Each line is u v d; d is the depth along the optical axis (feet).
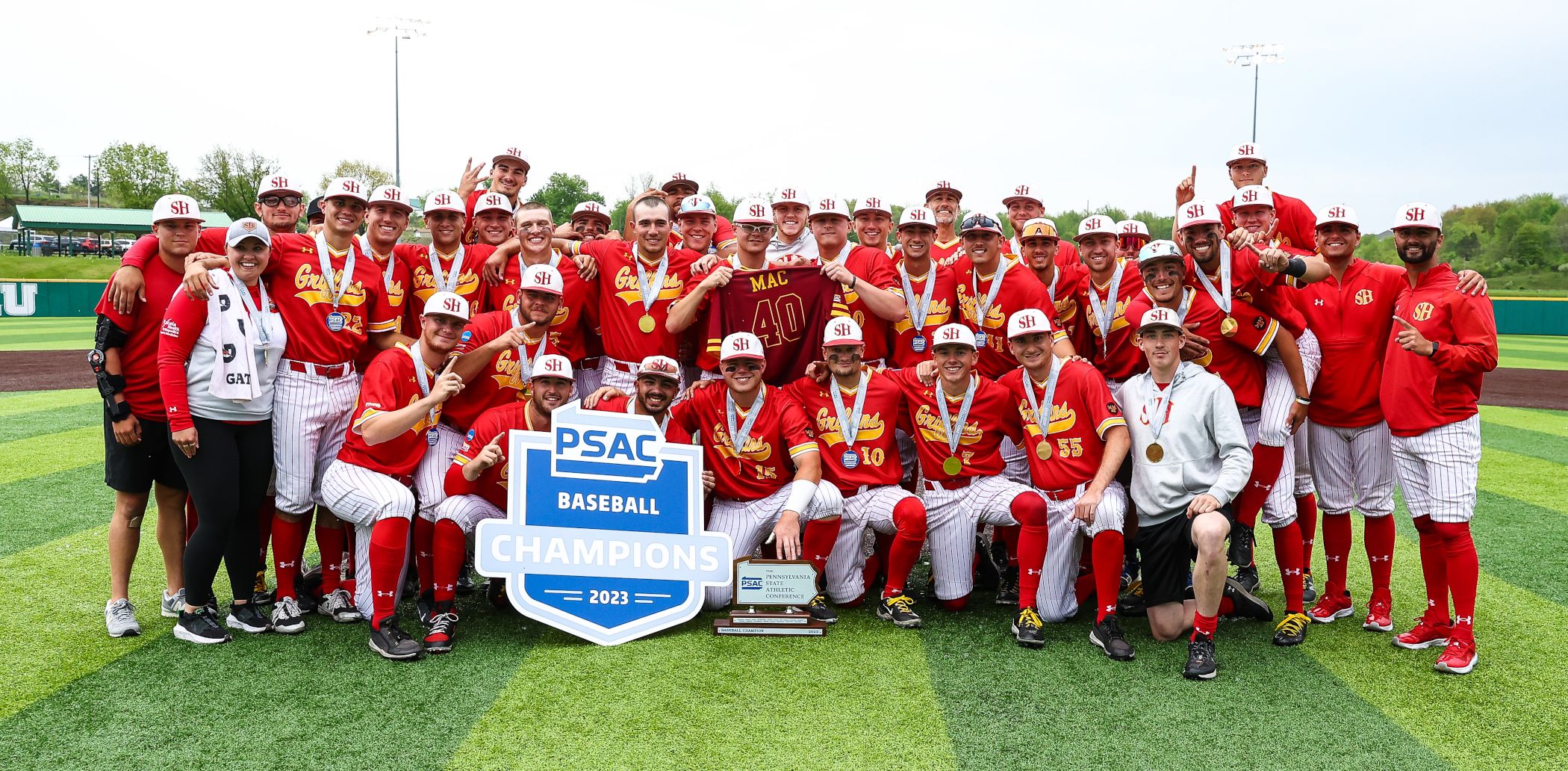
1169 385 18.83
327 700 15.44
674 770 13.30
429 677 16.48
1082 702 15.87
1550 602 21.21
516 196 28.07
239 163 206.80
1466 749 14.30
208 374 17.42
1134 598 20.93
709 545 19.38
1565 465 37.04
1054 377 19.97
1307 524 22.06
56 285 122.83
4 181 304.91
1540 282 248.32
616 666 17.10
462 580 21.93
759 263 22.84
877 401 20.88
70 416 43.60
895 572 20.06
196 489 17.60
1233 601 20.36
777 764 13.51
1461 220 299.79
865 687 16.34
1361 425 19.70
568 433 18.98
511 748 13.88
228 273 17.93
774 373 22.45
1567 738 14.70
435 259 22.18
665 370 19.62
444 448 20.17
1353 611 20.94
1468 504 17.76
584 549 18.72
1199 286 20.13
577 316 22.95
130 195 237.45
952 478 20.58
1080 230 22.75
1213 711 15.55
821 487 20.03
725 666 17.21
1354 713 15.53
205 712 14.94
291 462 18.81
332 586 19.83
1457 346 17.72
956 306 23.90
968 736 14.49
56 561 22.68
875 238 26.20
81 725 14.44
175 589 19.38
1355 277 20.03
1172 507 18.58
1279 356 20.18
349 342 19.63
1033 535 19.20
